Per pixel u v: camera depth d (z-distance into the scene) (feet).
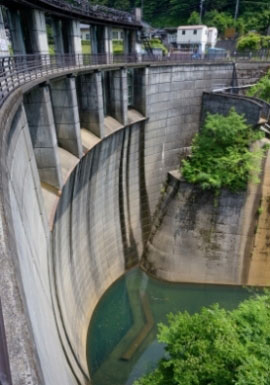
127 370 61.11
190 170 76.89
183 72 88.28
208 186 74.95
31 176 35.83
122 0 196.54
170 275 82.58
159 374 41.01
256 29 210.79
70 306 51.90
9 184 23.00
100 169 68.13
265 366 33.04
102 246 74.18
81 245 61.82
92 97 59.88
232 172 74.28
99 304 71.77
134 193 87.25
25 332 11.68
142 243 92.53
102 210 72.84
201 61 102.32
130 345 66.44
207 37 213.87
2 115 24.38
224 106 87.81
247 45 162.09
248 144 75.51
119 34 158.81
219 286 82.12
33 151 40.04
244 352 35.01
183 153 98.12
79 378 42.88
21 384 10.28
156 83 81.82
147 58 96.37
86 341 60.39
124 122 73.20
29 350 11.23
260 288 80.59
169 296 81.15
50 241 42.47
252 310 41.11
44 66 45.16
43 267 34.65
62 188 46.96
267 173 74.02
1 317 11.00
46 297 30.63
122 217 83.46
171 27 231.91
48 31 104.63
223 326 38.45
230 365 35.27
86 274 64.39
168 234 81.76
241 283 81.25
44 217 39.91
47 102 40.60
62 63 58.29
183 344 39.55
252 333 38.37
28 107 40.42
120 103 71.61
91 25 83.56
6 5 52.34
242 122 76.38
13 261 14.06
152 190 94.38
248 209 75.97
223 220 77.71
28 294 17.98
